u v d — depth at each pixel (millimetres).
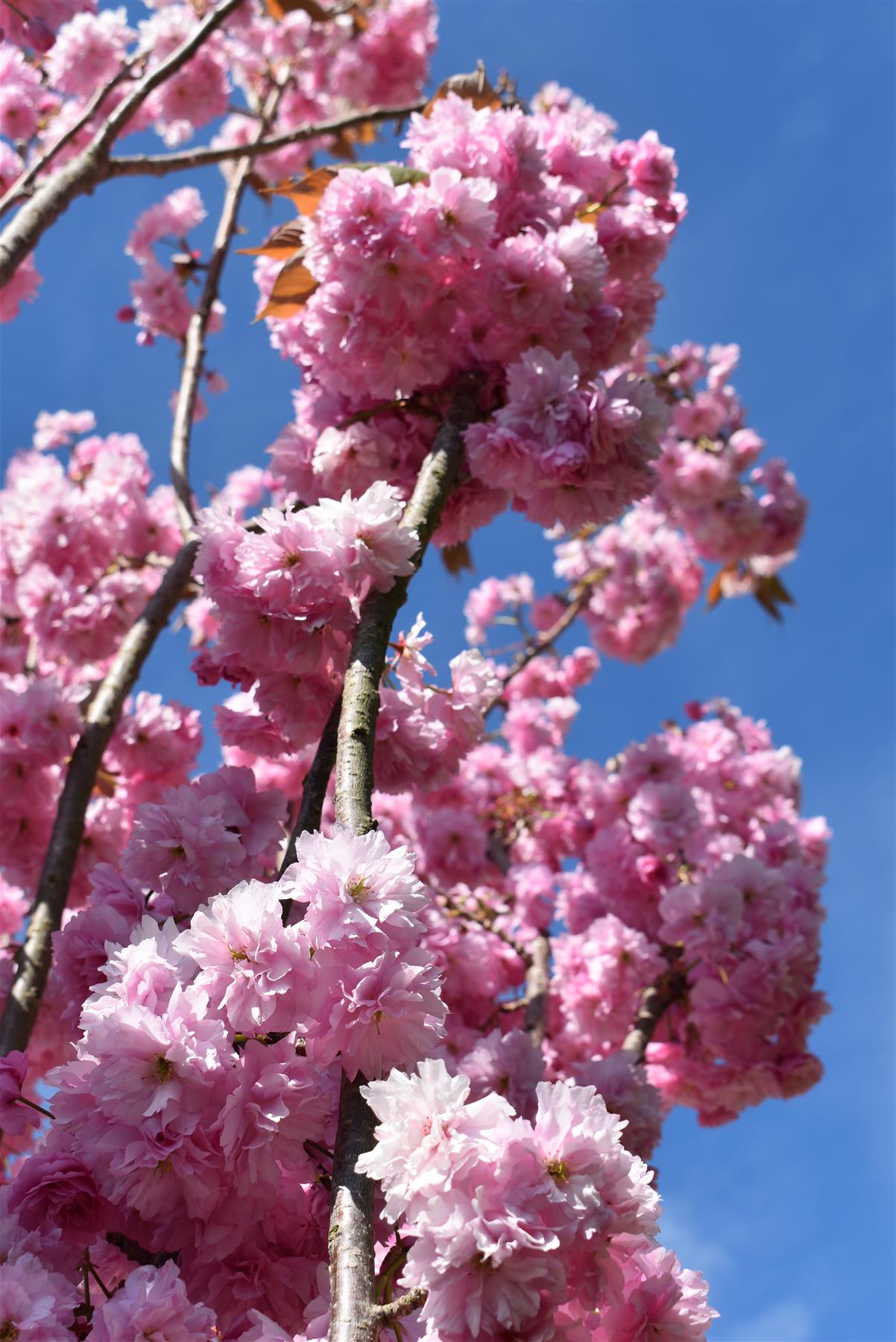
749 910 4590
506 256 2994
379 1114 1541
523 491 2895
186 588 4395
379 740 2586
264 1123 1729
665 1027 4957
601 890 5133
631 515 8766
